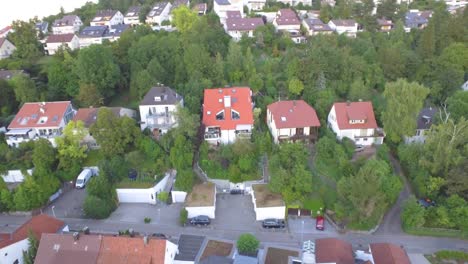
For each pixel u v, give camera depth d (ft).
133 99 288.10
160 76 280.31
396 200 201.77
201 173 216.54
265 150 219.41
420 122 237.25
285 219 192.13
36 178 204.44
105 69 277.03
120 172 211.82
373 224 185.16
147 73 268.00
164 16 461.37
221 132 230.27
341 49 297.74
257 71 296.10
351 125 228.22
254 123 242.37
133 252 151.53
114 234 183.11
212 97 243.40
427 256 169.58
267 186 205.67
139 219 195.00
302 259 161.48
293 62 273.33
